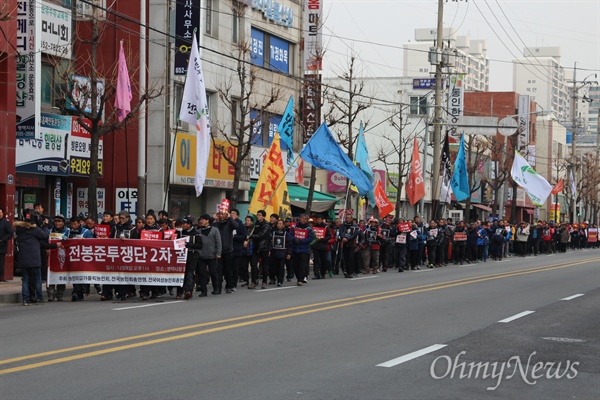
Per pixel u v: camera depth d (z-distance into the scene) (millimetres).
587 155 101438
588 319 15109
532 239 47438
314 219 26516
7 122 22094
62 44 26609
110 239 18297
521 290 21062
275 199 25531
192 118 23891
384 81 61344
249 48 34781
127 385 8586
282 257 22250
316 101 37812
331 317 14672
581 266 33375
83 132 27156
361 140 32844
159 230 18531
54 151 25797
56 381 8766
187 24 29344
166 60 29047
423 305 16984
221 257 20234
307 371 9516
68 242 18344
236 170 29312
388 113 61156
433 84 60188
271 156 25500
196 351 10781
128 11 29125
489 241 40562
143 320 14086
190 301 17828
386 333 12758
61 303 17828
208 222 19359
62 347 11023
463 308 16547
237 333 12484
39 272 17703
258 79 36219
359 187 28594
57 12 26562
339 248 27578
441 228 33594
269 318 14359
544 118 102250
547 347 11742
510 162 67438
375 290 20531
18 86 22953
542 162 91938
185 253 18266
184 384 8672
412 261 31312
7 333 12508
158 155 29734
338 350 11055
